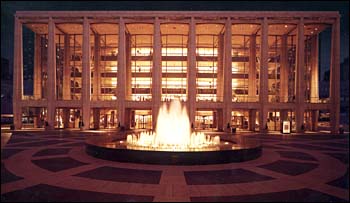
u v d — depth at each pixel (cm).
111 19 4688
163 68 5466
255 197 1198
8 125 5241
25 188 1298
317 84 5334
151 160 1808
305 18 4650
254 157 2036
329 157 2181
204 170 1659
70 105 4703
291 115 5006
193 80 4631
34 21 4703
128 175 1533
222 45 5344
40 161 1902
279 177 1529
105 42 5528
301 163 1917
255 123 4853
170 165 1781
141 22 4672
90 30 5175
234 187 1335
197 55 5494
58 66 5534
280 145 2903
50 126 4675
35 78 5469
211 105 4647
